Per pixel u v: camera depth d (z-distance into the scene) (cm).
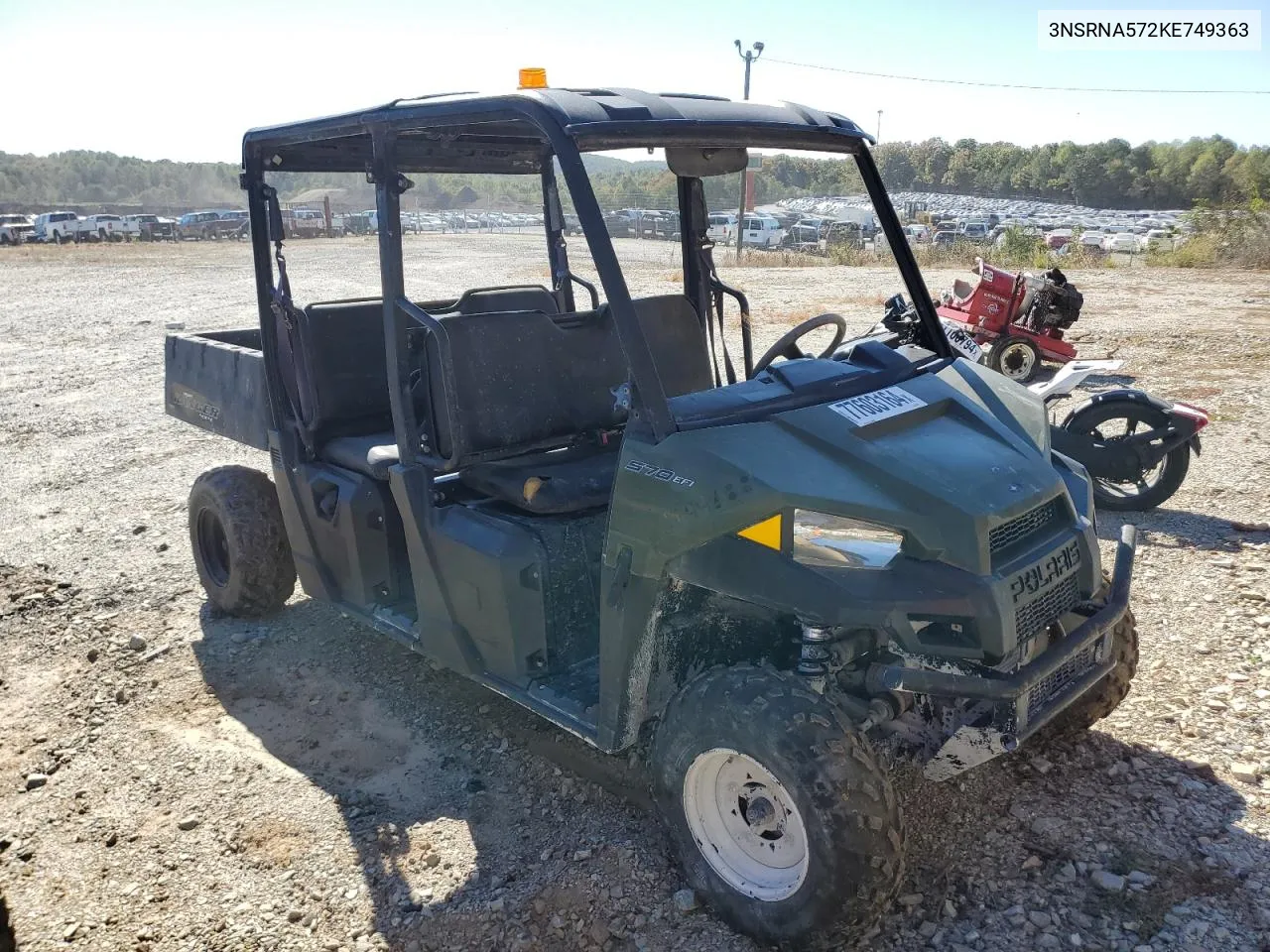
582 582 334
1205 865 293
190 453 779
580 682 328
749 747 254
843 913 246
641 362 279
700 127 296
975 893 287
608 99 297
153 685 429
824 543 260
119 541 592
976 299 1023
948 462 274
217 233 4597
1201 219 2309
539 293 467
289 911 293
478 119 300
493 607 328
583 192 277
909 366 327
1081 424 583
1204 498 607
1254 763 340
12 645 468
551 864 309
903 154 7225
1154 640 429
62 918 293
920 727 296
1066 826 313
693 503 265
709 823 280
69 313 1631
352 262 2517
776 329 892
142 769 368
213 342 489
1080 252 2428
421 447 354
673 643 299
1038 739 358
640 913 287
